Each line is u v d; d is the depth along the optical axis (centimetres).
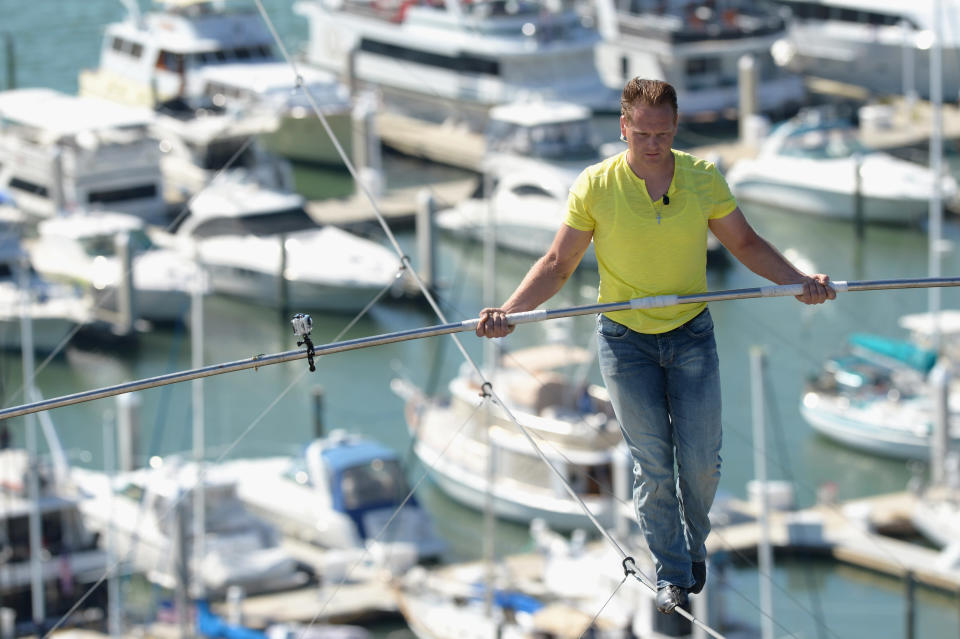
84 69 12712
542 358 7031
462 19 11450
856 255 9900
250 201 9194
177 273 8681
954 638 5656
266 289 8775
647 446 1405
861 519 6209
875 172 10006
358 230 10088
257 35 11612
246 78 10881
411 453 6912
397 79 12031
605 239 1364
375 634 5684
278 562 5888
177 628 5444
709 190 1348
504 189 9619
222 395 7600
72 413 7475
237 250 8831
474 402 6700
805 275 1362
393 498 6325
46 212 10112
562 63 11362
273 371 7875
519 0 11500
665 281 1366
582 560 5453
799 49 12550
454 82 11606
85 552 5878
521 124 9919
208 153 10356
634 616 5119
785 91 11981
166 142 10550
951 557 5922
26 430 6894
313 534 6200
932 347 7700
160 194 10256
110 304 8569
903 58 12069
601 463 6291
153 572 5706
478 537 6412
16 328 8406
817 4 12500
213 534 6034
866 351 7494
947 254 9719
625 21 11975
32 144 10294
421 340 8200
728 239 1373
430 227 8869
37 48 13038
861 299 8819
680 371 1389
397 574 5866
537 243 9406
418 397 7200
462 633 5269
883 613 5762
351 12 12381
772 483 6500
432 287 8838
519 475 6450
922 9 11956
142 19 12206
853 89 12362
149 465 6712
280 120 10612
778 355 7900
